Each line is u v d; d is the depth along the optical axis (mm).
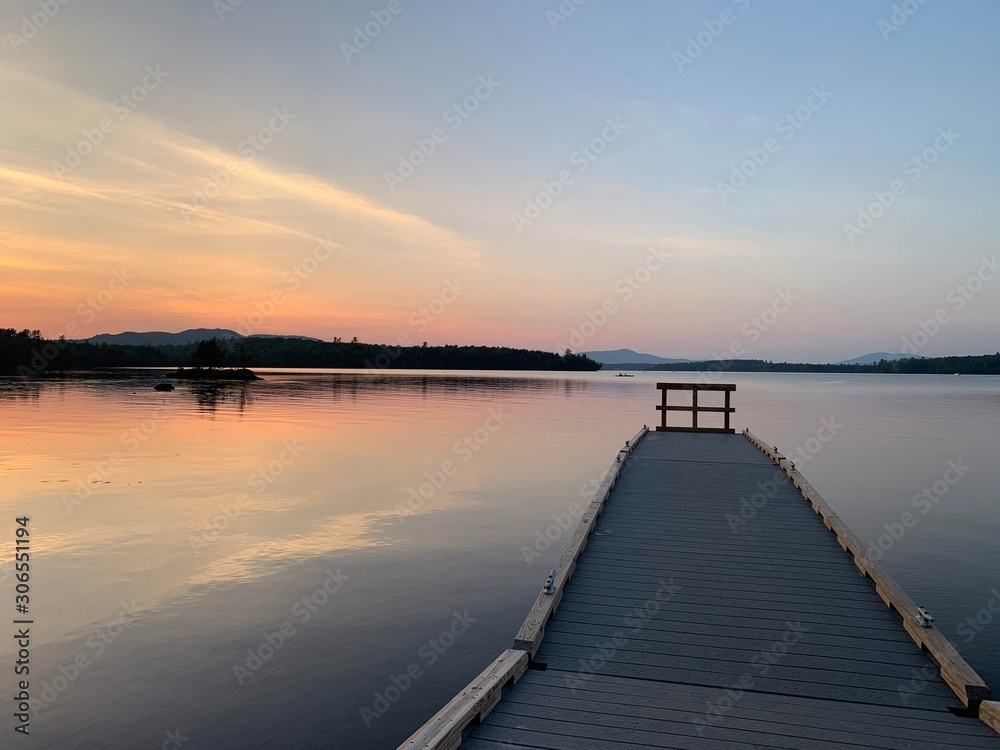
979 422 37656
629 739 4621
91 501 14773
